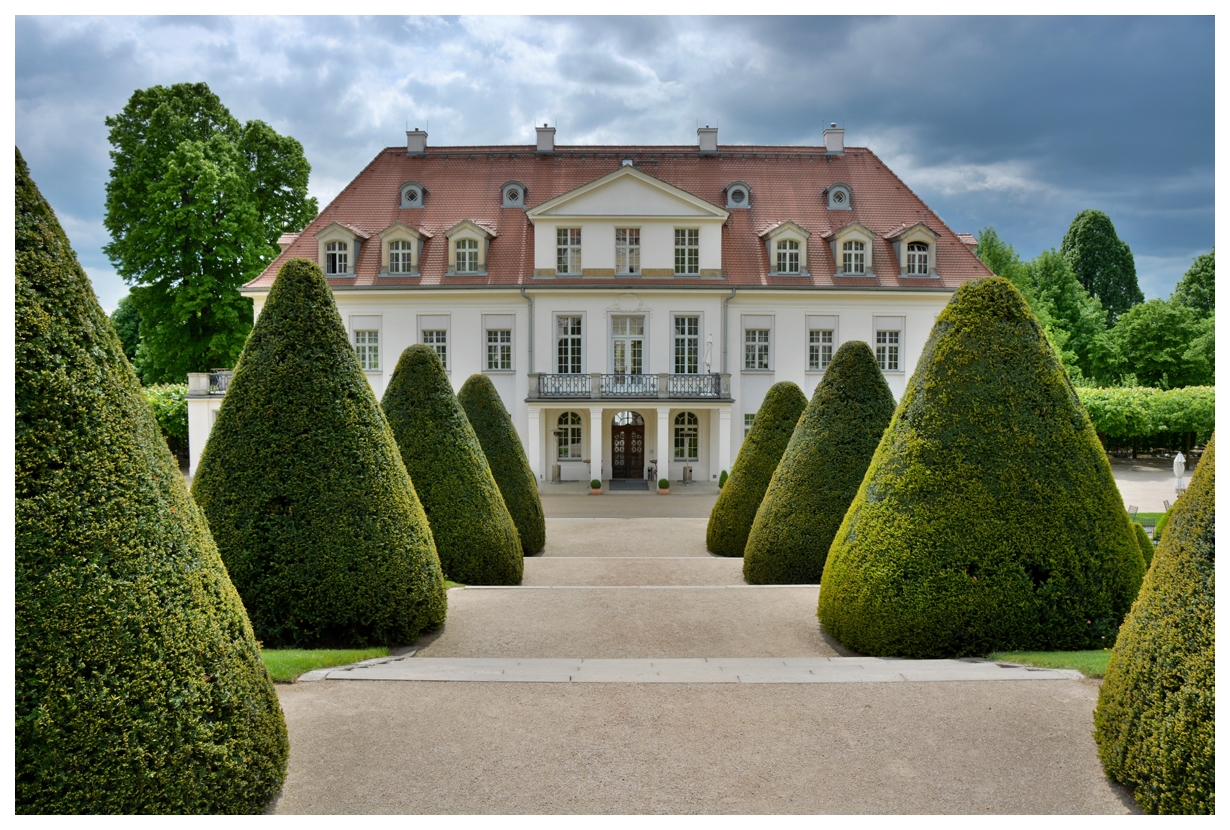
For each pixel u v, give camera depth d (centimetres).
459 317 3092
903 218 3309
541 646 820
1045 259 5447
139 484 402
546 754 516
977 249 5072
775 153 3494
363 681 660
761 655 789
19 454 356
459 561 1157
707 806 446
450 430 1205
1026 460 766
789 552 1166
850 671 691
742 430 3145
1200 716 404
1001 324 800
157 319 3238
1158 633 439
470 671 695
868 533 804
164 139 3262
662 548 1634
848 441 1187
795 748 524
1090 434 790
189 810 392
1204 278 5306
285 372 802
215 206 3170
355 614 792
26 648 350
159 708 384
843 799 454
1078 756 507
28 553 354
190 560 425
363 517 800
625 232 3119
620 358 3128
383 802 450
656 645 824
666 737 542
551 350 3084
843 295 3095
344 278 3073
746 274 3131
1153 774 429
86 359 389
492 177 3384
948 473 772
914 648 762
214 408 2962
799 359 3123
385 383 3091
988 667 695
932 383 806
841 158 3494
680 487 3011
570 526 1958
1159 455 3894
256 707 441
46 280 381
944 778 480
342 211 3272
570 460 3181
